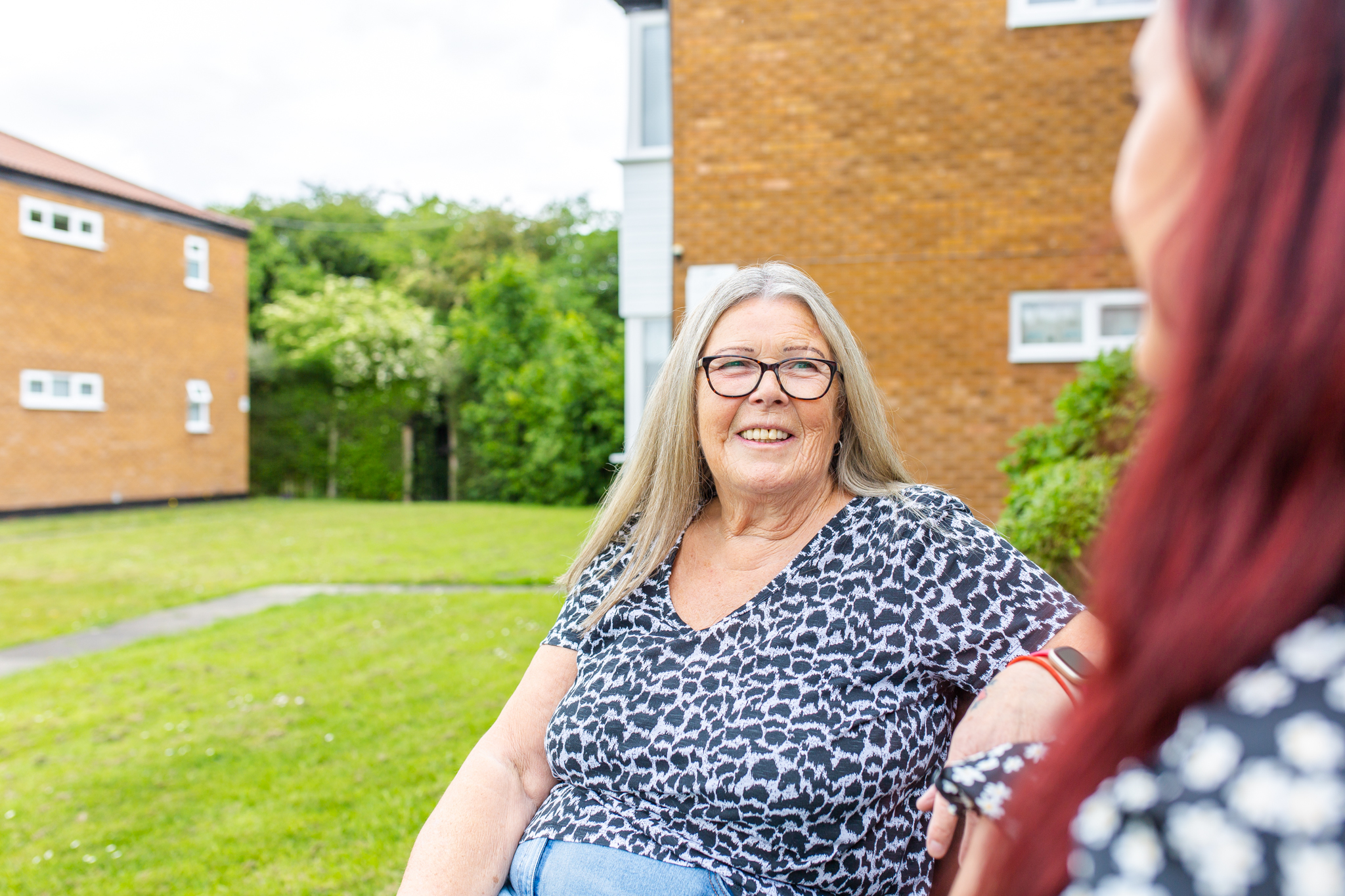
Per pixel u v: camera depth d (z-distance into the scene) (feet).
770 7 22.72
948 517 5.42
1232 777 1.41
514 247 98.94
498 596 27.02
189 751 14.35
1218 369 1.50
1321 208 1.43
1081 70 21.67
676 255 23.17
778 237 22.88
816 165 22.70
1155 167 1.70
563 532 44.86
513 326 72.38
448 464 72.95
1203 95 1.60
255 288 94.84
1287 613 1.46
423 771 13.25
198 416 65.92
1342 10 1.47
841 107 22.57
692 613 5.75
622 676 5.54
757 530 5.84
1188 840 1.41
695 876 4.93
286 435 72.43
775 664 5.24
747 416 5.70
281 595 28.17
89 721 15.97
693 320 6.08
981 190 22.11
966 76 22.09
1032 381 22.02
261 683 18.07
